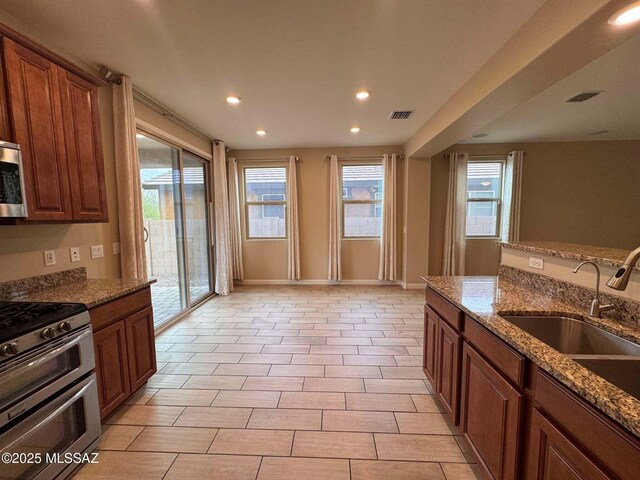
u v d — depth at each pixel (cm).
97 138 211
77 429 156
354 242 552
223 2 168
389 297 477
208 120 377
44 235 200
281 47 214
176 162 384
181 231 395
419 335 328
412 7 173
